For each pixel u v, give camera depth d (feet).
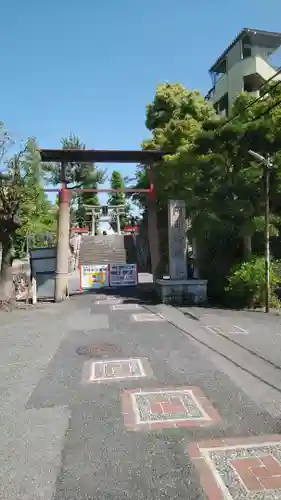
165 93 72.18
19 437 12.91
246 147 42.27
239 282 42.16
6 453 11.92
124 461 11.32
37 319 36.88
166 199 53.16
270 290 42.04
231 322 33.17
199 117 69.05
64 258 51.19
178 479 10.40
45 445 12.35
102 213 161.48
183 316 36.32
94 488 10.11
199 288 45.88
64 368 20.53
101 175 76.07
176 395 16.31
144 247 104.17
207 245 50.83
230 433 12.89
